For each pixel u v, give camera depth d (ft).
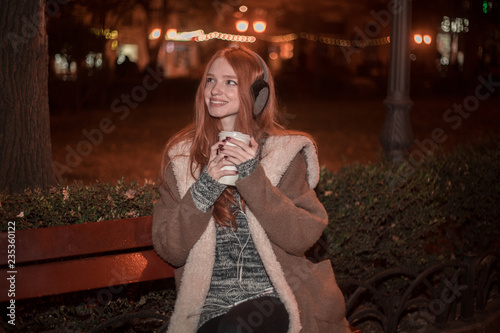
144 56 98.22
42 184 11.53
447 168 12.75
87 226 7.96
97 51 58.75
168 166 8.00
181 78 76.18
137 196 9.38
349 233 11.07
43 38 11.49
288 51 98.58
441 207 12.72
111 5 59.57
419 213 11.89
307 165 8.05
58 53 55.77
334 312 7.86
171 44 84.02
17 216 8.32
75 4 55.88
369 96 78.59
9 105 11.13
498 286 13.61
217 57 7.88
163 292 10.00
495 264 13.55
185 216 7.22
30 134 11.35
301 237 7.45
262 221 7.24
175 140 8.11
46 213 8.64
